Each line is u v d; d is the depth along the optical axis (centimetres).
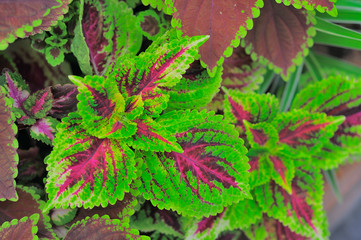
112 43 59
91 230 54
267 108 61
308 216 63
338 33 64
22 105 56
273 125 62
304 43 64
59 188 51
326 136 62
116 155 52
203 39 52
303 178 63
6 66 59
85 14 57
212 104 63
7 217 55
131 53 60
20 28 51
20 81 57
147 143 53
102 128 52
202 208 54
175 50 52
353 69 78
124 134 52
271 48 64
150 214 64
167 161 54
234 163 54
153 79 53
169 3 54
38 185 60
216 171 54
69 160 52
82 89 51
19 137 60
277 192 63
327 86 64
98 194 52
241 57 64
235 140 54
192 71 57
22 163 60
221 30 55
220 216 62
